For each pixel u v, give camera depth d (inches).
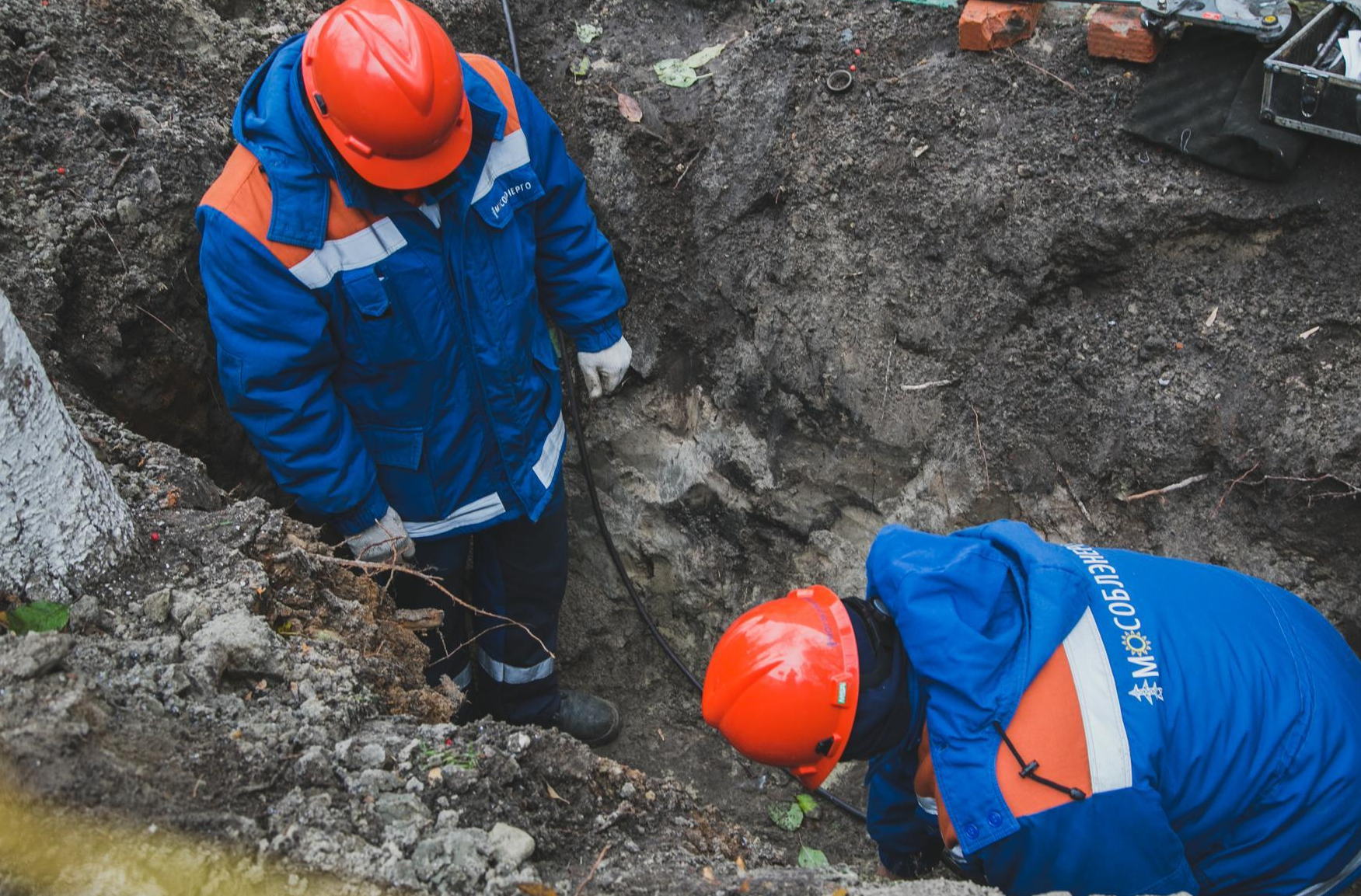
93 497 72.6
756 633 72.1
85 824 57.5
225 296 87.0
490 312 96.2
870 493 125.0
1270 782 66.3
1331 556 101.1
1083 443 110.6
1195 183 102.3
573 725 138.3
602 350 113.1
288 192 84.7
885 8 120.2
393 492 104.8
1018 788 62.2
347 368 96.7
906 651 68.6
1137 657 65.0
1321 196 98.0
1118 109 106.1
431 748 72.9
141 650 70.3
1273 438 100.3
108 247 99.9
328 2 125.6
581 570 147.5
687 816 83.0
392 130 81.0
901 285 116.2
